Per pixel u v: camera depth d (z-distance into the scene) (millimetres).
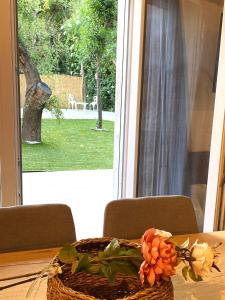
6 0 1892
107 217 1364
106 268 788
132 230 1380
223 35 1914
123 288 871
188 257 766
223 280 1044
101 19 4043
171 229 1427
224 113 1956
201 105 2271
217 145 2029
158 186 2559
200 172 2336
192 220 1458
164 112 2451
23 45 2924
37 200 3582
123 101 2518
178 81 2381
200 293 976
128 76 2461
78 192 3863
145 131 2477
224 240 1340
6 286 891
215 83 2127
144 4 2252
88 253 858
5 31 1928
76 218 3137
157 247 711
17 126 2109
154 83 2404
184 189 2459
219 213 2135
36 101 3273
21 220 1271
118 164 2676
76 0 3656
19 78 2074
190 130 2365
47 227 1292
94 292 871
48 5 3234
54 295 734
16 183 2174
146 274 717
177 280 1028
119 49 2508
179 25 2311
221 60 1937
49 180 4270
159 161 2525
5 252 1230
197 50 2248
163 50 2359
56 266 785
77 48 3904
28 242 1268
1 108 2020
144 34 2311
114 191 2770
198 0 2184
